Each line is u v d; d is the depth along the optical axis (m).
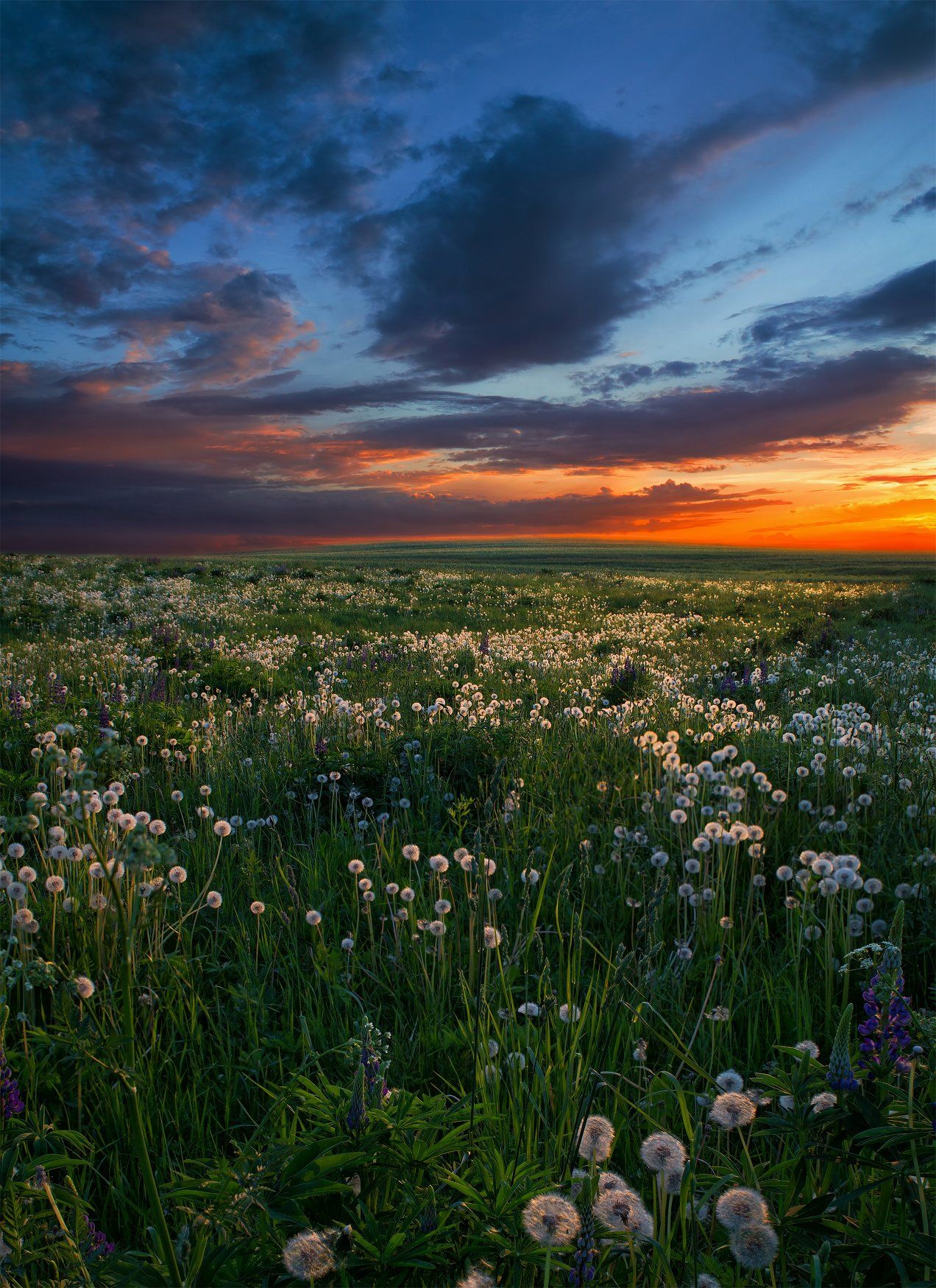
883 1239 1.62
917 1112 1.79
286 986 3.51
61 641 16.42
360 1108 1.86
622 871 4.38
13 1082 2.21
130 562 43.44
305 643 17.25
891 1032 1.93
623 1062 2.82
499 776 5.98
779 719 8.52
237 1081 2.83
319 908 4.11
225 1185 1.68
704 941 3.80
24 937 2.86
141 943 3.45
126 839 1.42
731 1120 1.69
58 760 1.58
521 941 3.61
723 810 4.53
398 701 9.12
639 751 6.63
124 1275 1.57
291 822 5.49
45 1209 1.91
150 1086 2.60
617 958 3.23
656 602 30.30
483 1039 2.64
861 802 4.88
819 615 25.17
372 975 3.42
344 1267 1.48
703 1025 3.05
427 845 5.02
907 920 3.78
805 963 3.45
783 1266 1.72
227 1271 1.55
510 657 15.20
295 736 8.00
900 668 13.26
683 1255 1.77
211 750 7.08
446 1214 1.72
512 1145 2.28
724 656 17.17
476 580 39.66
